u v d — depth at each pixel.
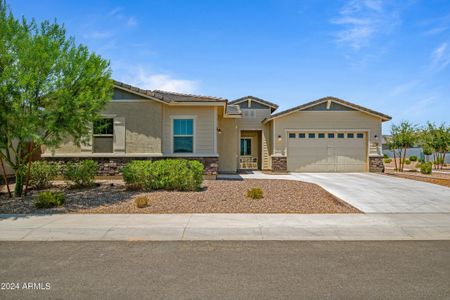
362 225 7.50
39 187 12.50
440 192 11.93
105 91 10.81
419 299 3.83
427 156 31.08
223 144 20.12
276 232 6.92
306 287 4.16
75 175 12.34
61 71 9.90
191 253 5.58
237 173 19.34
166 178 11.41
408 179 15.75
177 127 15.46
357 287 4.16
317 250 5.77
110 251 5.70
